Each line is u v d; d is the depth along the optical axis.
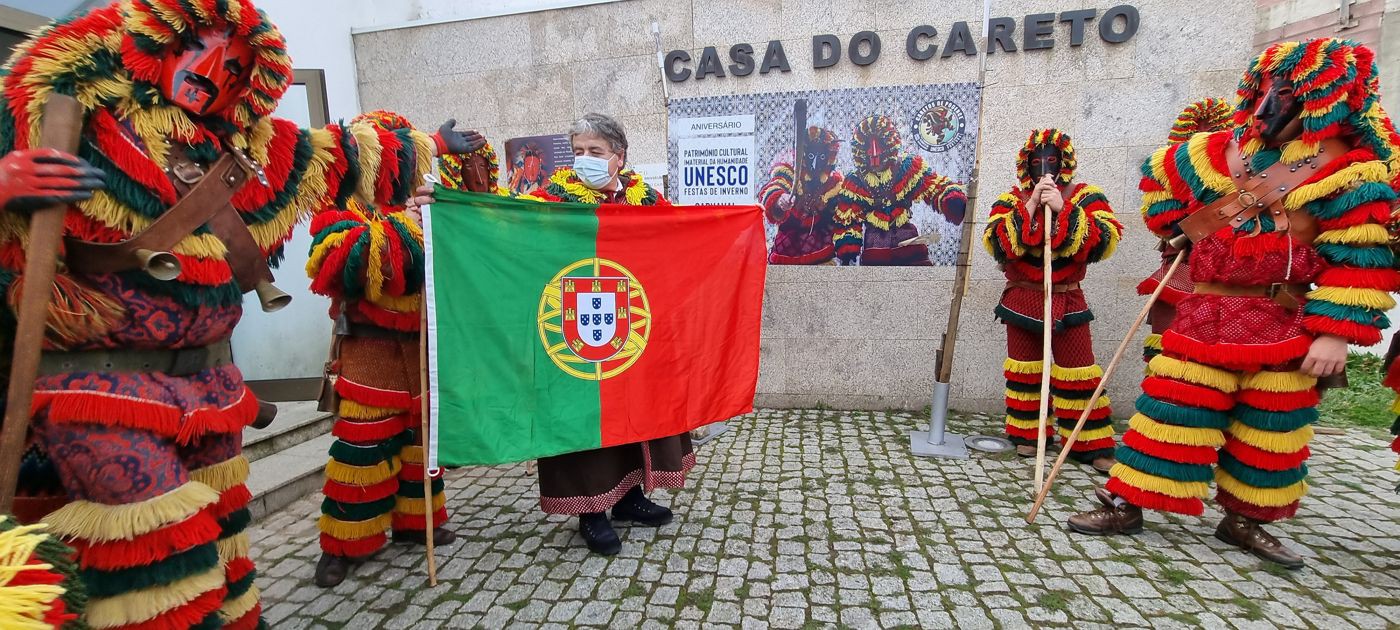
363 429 2.66
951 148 4.79
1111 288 4.73
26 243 1.51
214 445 1.88
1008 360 4.11
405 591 2.63
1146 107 4.50
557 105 5.36
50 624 1.04
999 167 4.75
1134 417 2.98
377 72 5.63
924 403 5.11
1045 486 3.10
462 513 3.44
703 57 5.03
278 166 1.93
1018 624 2.31
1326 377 2.64
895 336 5.08
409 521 2.96
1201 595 2.47
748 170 5.11
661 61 4.59
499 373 2.60
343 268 2.33
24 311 1.39
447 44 5.48
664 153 5.18
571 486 2.81
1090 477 3.73
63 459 1.53
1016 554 2.82
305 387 4.72
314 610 2.51
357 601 2.57
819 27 4.85
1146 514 3.21
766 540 3.00
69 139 1.43
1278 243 2.51
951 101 4.74
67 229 1.54
